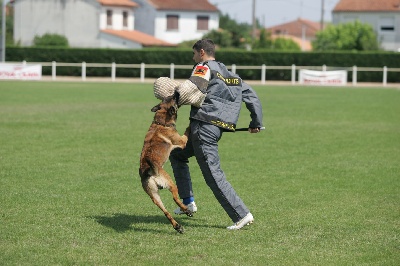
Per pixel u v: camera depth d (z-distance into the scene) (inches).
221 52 1868.8
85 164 465.7
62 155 500.7
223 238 286.2
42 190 378.9
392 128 710.5
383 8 2679.6
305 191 390.3
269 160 499.8
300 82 1637.6
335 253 265.3
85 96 1101.1
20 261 249.8
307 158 510.3
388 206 353.1
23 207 337.1
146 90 1291.8
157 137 293.7
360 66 1831.9
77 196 366.6
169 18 2832.2
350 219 322.7
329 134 655.1
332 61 1839.3
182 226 305.3
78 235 286.8
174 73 1845.5
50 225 303.0
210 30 2783.0
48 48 1878.7
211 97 293.3
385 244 279.3
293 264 250.5
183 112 861.8
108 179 416.2
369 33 2368.4
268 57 1856.5
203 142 294.0
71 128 662.5
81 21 2546.8
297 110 910.4
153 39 2655.0
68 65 1720.0
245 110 940.6
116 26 2640.3
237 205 299.1
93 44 2549.2
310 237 288.8
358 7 2714.1
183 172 324.2
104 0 2588.6
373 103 1043.9
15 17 2576.3
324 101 1078.4
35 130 641.6
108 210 337.1
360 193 386.9
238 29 2721.5
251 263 250.8
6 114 784.9
